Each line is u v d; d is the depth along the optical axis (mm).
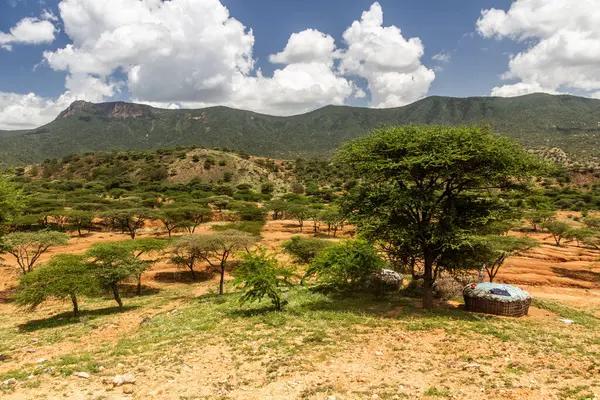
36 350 13328
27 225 54938
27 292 19406
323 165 180250
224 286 29797
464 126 17797
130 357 11523
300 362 10398
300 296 21547
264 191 130250
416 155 16781
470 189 18656
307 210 60688
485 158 16359
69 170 153625
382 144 17828
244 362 10586
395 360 10469
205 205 75750
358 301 19828
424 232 17516
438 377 9062
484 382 8555
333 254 22703
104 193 105875
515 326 14719
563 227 52312
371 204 18500
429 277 18203
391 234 17469
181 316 18188
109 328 16781
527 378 8742
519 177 16828
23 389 8680
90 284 20734
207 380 9250
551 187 126000
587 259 42219
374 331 13742
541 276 33219
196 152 162625
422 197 16969
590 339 12758
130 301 25172
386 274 23453
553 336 13133
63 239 32562
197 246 25531
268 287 17734
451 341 12289
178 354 11547
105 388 8719
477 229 17828
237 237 26047
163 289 30297
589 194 109375
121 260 23406
